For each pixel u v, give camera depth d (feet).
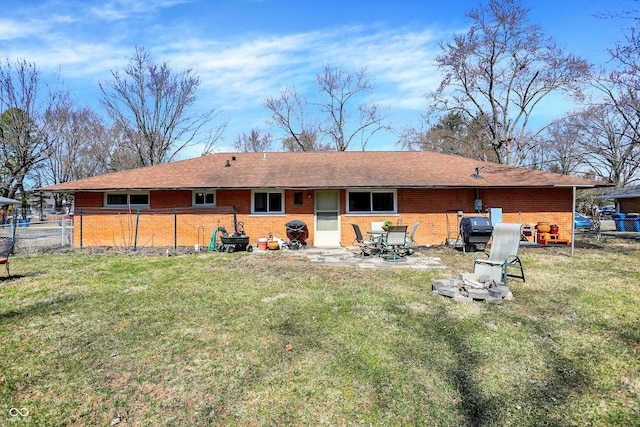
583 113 79.30
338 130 113.70
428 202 44.16
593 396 10.37
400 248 36.65
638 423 9.14
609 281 23.98
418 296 20.40
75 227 43.68
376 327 15.53
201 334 14.82
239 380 11.19
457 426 9.10
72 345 13.70
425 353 13.07
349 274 26.50
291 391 10.61
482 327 15.57
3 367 11.93
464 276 22.72
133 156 106.11
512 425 9.13
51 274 26.68
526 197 44.16
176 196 43.70
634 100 53.52
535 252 37.17
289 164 51.26
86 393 10.48
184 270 28.22
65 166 109.40
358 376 11.44
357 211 44.47
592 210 98.12
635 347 13.53
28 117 94.22
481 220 36.83
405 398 10.27
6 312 17.60
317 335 14.65
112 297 20.31
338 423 9.19
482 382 11.11
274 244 41.19
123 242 43.75
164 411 9.65
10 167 93.04
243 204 43.86
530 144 96.94
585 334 14.78
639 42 45.42
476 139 106.93
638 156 83.05
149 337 14.49
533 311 17.74
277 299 19.77
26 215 107.24
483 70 86.74
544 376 11.49
